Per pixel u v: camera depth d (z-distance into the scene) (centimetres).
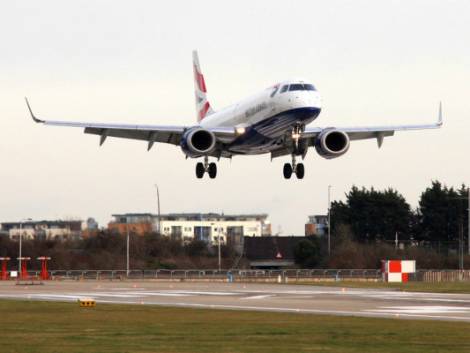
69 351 9862
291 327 12175
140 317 13738
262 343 10544
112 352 9800
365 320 13200
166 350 9962
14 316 13962
